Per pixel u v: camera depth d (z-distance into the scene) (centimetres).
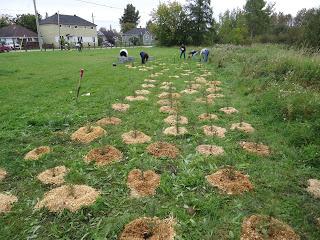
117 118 712
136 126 661
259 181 447
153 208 361
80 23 6347
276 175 463
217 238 334
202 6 4753
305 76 985
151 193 416
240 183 433
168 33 4884
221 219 364
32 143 584
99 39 7312
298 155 529
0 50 3359
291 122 656
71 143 584
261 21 4938
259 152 538
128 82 1164
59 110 781
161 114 747
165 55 2583
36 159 513
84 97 916
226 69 1448
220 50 2317
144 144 568
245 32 4931
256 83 1014
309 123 626
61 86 1102
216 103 846
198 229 348
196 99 895
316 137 573
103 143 566
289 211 381
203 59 1989
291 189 431
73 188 415
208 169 480
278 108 727
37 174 473
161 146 550
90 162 501
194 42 4900
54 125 673
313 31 2523
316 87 907
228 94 964
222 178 445
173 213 373
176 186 432
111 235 340
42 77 1317
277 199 406
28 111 778
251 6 4969
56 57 2478
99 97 912
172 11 4762
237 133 625
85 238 338
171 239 329
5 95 958
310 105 691
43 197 411
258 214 373
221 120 705
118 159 511
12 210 387
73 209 379
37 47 4703
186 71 1495
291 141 578
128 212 380
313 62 1057
